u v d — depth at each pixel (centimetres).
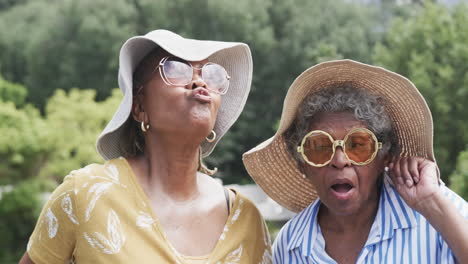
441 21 1775
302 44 2850
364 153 252
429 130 255
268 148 284
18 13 3391
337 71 257
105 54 2838
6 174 1738
